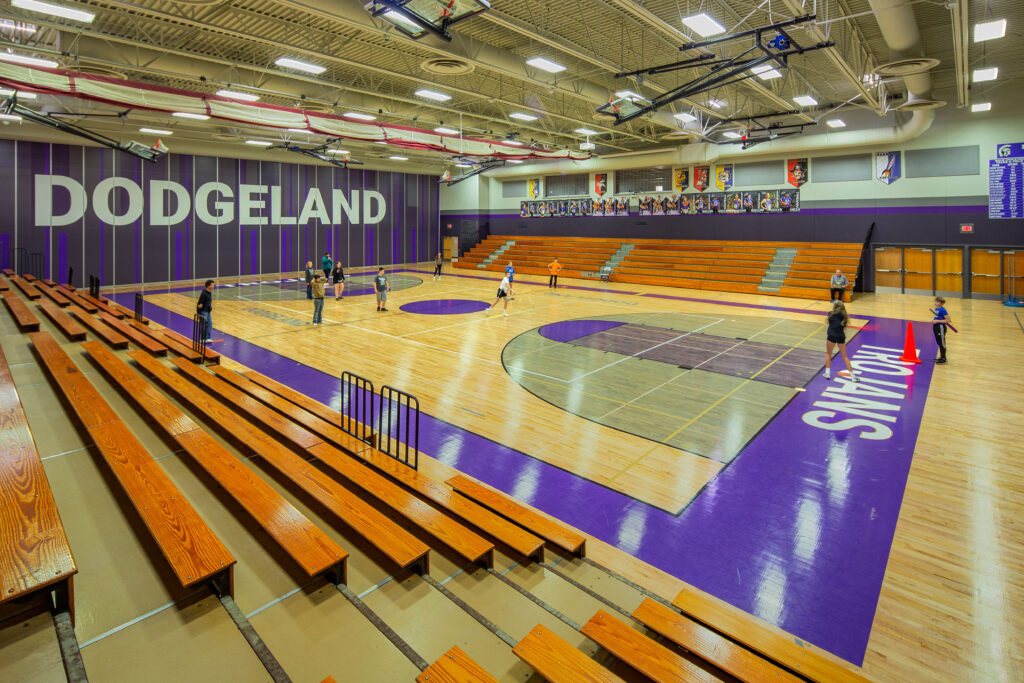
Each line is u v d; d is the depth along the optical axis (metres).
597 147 29.14
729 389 10.07
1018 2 11.19
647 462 7.08
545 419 8.55
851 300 20.36
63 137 20.98
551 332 14.99
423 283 26.31
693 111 20.80
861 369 11.33
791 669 3.48
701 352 12.83
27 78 11.08
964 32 10.88
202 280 25.81
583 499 6.13
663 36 12.85
